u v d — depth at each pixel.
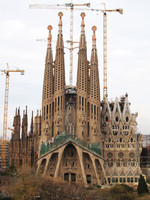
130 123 159.12
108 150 156.75
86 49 158.12
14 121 169.75
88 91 155.38
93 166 140.12
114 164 147.62
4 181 127.50
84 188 107.06
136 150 156.25
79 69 153.00
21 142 163.62
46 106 153.38
